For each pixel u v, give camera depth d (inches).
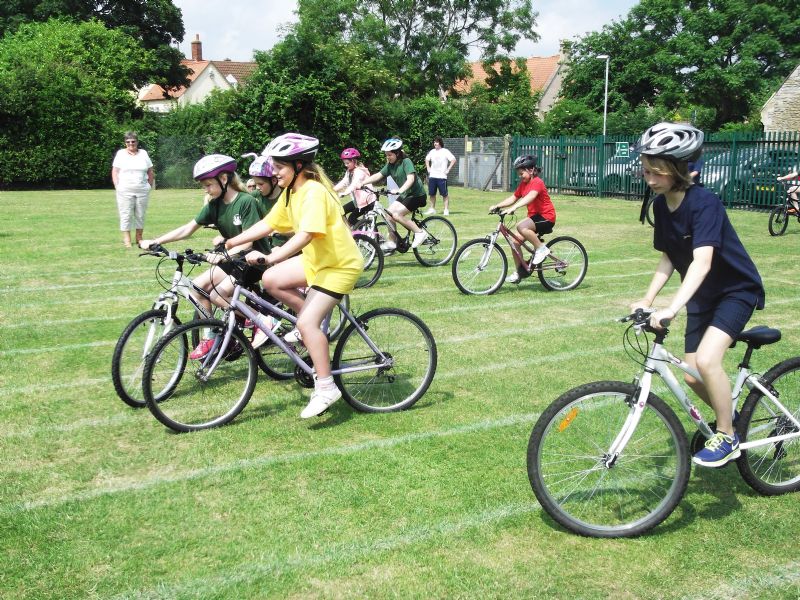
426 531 138.2
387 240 413.7
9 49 1392.7
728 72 1699.1
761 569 126.4
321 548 132.7
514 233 343.0
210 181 214.1
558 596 119.0
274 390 216.7
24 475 160.9
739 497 151.7
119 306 315.9
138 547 133.1
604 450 139.3
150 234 538.3
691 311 143.9
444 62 1637.6
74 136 1111.6
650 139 133.2
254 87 1066.1
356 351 197.6
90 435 182.2
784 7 1755.7
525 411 198.4
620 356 246.2
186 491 153.9
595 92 1855.3
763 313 299.1
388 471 162.7
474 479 158.9
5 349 254.4
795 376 151.0
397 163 402.0
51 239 510.3
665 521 142.3
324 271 183.3
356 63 1107.9
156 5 1870.1
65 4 1756.9
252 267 207.2
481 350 254.1
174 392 194.4
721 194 777.6
